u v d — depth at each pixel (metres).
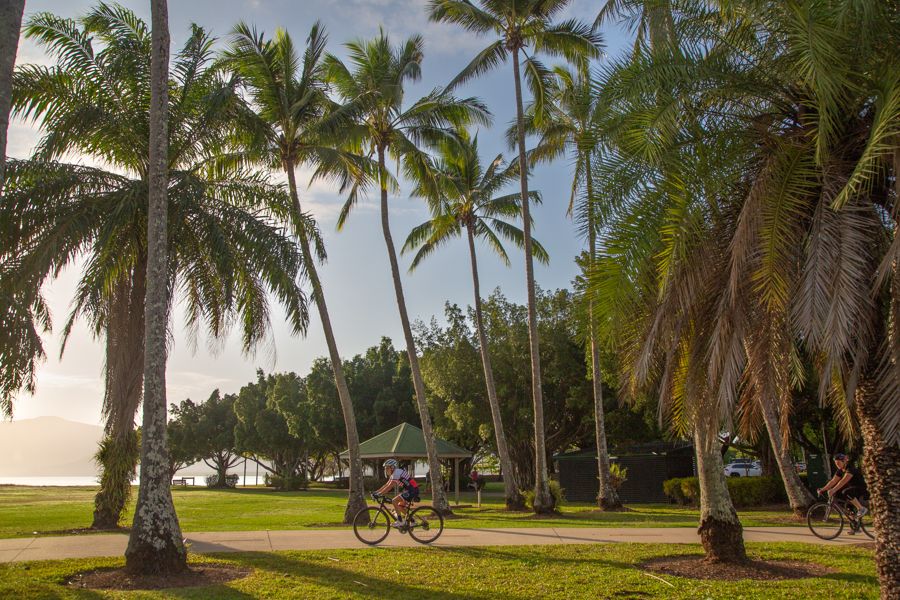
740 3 8.03
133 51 17.19
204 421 77.69
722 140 8.52
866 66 7.64
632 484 33.97
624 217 8.28
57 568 10.40
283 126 21.50
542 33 23.28
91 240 15.58
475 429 40.88
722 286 8.83
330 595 8.81
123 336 17.02
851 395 7.38
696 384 9.28
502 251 30.25
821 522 17.42
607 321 8.27
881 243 7.92
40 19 16.58
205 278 18.31
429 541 13.73
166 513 10.44
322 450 67.06
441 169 28.36
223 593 8.90
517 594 8.95
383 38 23.67
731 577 10.33
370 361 62.75
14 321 14.22
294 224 17.47
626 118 8.03
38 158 16.03
